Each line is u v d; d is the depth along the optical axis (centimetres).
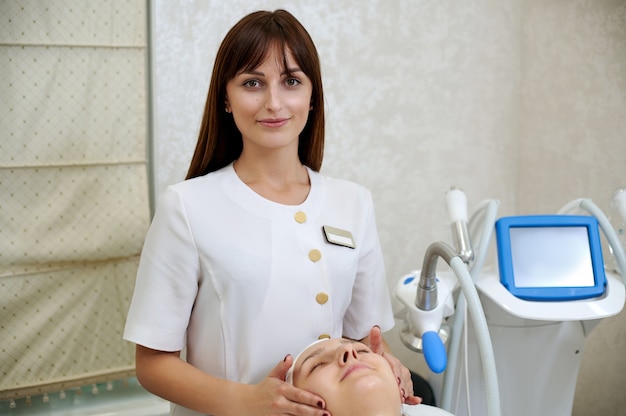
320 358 104
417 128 230
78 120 193
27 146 190
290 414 99
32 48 186
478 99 237
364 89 222
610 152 198
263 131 113
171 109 201
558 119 222
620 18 194
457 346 154
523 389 162
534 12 233
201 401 108
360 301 130
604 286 153
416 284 145
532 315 143
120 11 193
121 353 204
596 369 206
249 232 114
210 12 202
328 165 221
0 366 194
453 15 230
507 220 155
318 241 118
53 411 198
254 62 110
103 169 197
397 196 230
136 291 114
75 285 198
